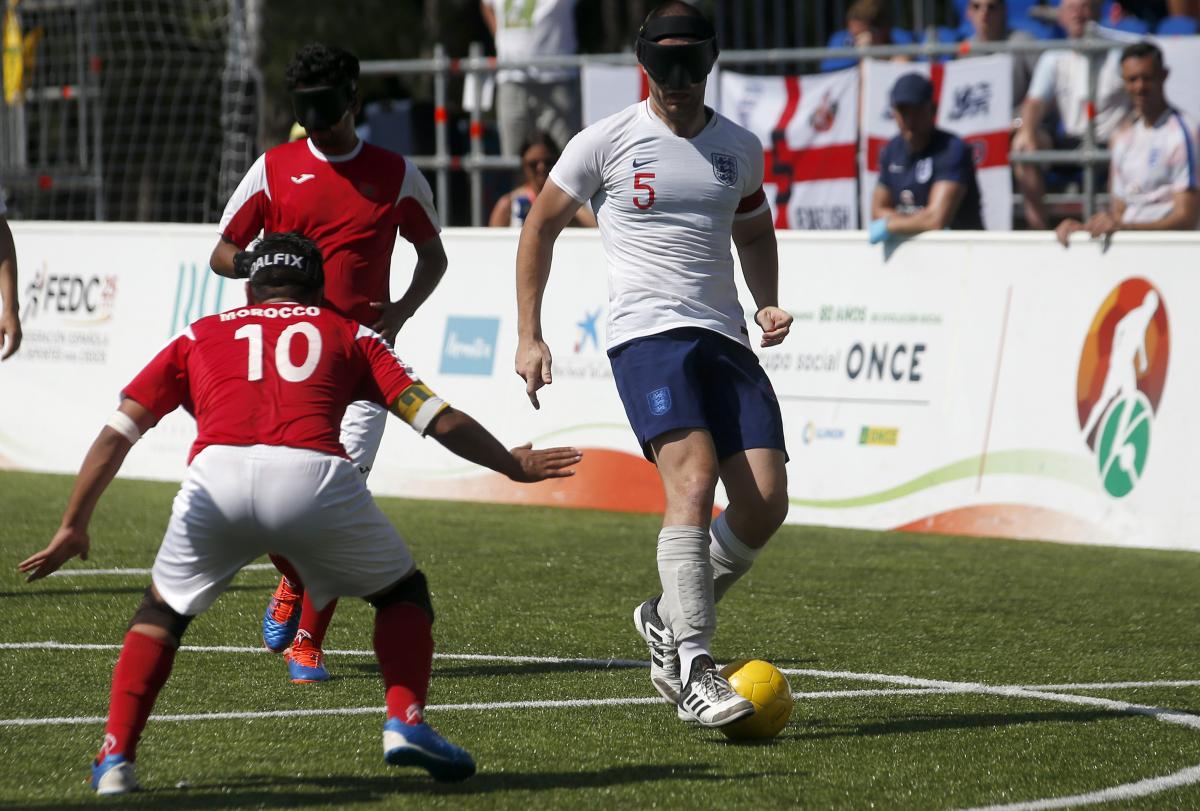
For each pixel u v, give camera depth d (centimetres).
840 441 3456
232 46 5334
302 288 1590
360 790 1486
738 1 5309
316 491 1438
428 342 3841
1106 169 4384
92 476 1455
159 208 6288
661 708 1875
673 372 1738
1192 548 3152
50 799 1448
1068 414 3266
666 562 1711
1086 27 4444
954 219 3797
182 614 1478
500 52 4966
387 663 1461
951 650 2269
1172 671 2142
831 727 1792
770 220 1908
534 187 4234
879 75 4066
